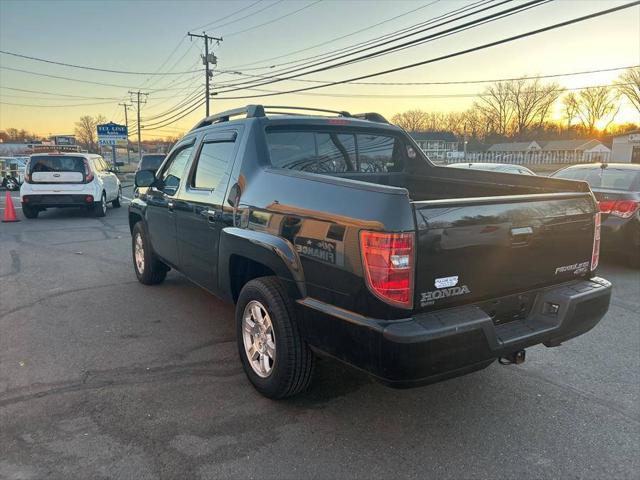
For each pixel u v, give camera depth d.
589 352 4.30
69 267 7.42
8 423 3.09
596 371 3.93
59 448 2.84
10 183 25.62
